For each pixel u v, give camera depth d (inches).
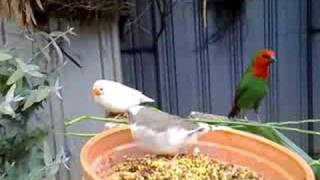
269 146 39.4
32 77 50.2
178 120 41.2
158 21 120.5
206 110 128.0
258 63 113.2
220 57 126.3
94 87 56.3
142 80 123.6
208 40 125.0
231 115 121.6
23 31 65.0
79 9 96.2
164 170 38.6
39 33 54.7
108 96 55.1
